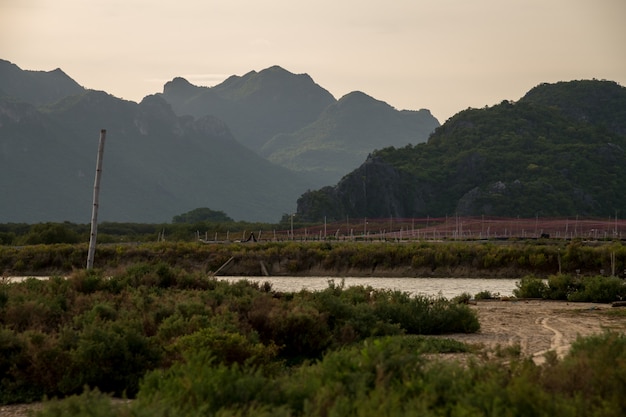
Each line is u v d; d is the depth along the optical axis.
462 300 58.66
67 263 127.81
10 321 28.39
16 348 23.22
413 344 29.00
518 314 46.66
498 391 13.91
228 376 15.79
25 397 21.12
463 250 130.75
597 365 16.22
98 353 22.27
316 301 33.66
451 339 32.06
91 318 27.89
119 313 29.47
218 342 22.11
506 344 30.31
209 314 29.66
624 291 60.56
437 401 14.39
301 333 28.84
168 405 14.07
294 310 29.66
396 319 35.66
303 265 131.25
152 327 28.05
